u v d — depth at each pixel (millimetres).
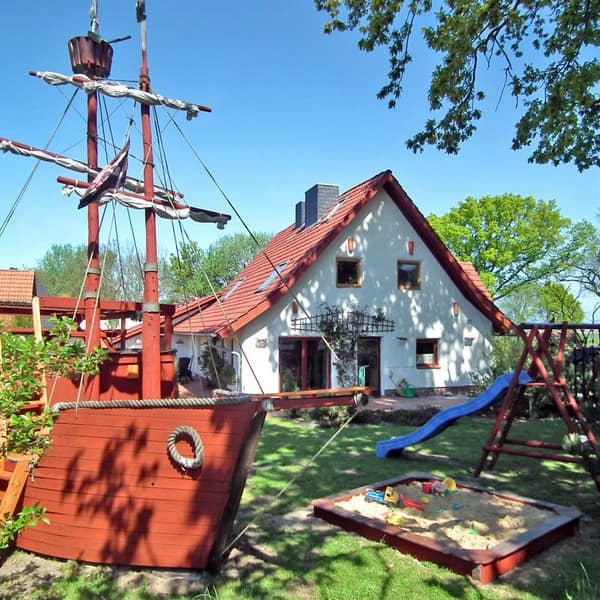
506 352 16875
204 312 22562
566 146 11125
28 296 27016
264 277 19609
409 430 11758
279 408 4688
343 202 19812
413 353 18578
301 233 21422
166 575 4641
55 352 3980
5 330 4438
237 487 4680
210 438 4730
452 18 10227
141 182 6816
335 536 5484
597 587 4305
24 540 5094
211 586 4426
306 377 16859
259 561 4914
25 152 6223
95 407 5020
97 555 4797
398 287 18453
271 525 5852
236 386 16453
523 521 5621
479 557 4500
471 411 8383
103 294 37188
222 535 4672
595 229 38656
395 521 5520
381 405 15719
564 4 10266
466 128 11938
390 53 11219
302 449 9781
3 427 3959
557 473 8164
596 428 6742
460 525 5512
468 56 10984
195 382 21422
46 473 5059
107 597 4254
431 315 18906
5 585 4465
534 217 40562
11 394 3658
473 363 19469
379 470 8195
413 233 18766
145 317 6230
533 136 11828
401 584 4398
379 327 18000
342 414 12570
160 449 4812
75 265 51906
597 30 10062
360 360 17984
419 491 6738
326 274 17391
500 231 41406
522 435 11250
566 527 5480
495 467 8523
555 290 31031
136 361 7207
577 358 10969
